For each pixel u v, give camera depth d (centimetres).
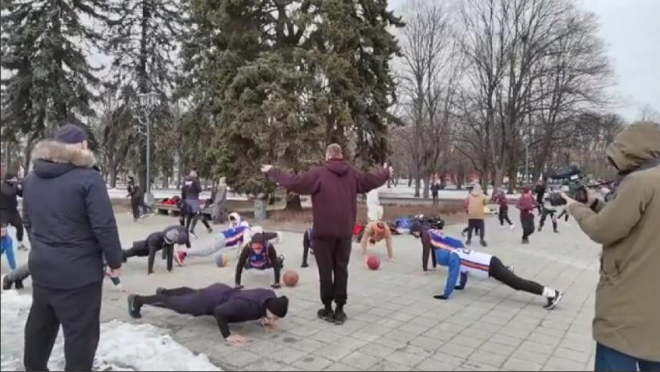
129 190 1808
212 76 1848
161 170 2094
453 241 687
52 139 337
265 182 1638
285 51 1798
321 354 422
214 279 725
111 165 2003
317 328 496
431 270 820
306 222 1544
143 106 1758
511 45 3297
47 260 328
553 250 1098
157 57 1881
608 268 312
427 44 3400
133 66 1841
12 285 523
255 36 1788
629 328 297
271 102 1614
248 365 396
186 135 2009
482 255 628
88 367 343
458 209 2256
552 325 520
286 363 401
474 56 3375
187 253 832
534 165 4259
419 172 3694
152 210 1756
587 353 436
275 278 675
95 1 1393
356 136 1930
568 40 3253
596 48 3250
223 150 1698
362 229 1141
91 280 338
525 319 541
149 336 448
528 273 827
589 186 369
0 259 471
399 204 2675
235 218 890
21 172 397
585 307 598
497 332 493
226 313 452
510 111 3331
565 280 770
